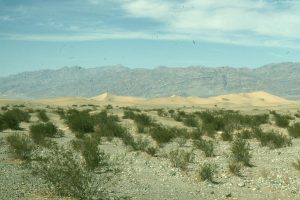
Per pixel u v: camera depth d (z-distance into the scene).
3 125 38.69
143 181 17.48
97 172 17.88
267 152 26.48
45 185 15.18
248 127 44.12
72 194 13.54
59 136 34.97
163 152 25.59
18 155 21.50
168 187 16.55
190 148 28.02
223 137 33.62
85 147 22.89
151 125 44.22
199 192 15.94
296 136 36.72
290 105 131.62
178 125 47.03
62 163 14.95
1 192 14.11
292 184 17.45
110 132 35.53
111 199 13.84
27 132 36.88
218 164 21.58
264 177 18.78
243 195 15.64
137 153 24.28
